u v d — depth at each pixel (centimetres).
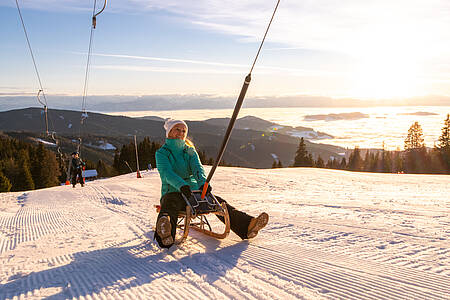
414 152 7438
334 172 2409
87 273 328
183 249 400
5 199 1301
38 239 516
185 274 312
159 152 442
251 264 334
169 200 412
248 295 259
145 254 388
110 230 559
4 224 704
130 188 1427
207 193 427
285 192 1211
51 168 7706
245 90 304
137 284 292
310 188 1412
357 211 666
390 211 655
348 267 317
